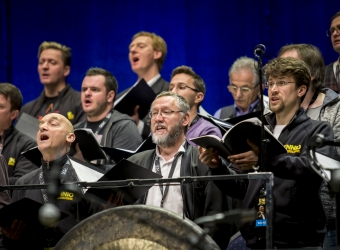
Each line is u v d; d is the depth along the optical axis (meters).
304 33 22.33
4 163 16.12
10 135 18.56
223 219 10.42
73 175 15.19
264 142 11.88
